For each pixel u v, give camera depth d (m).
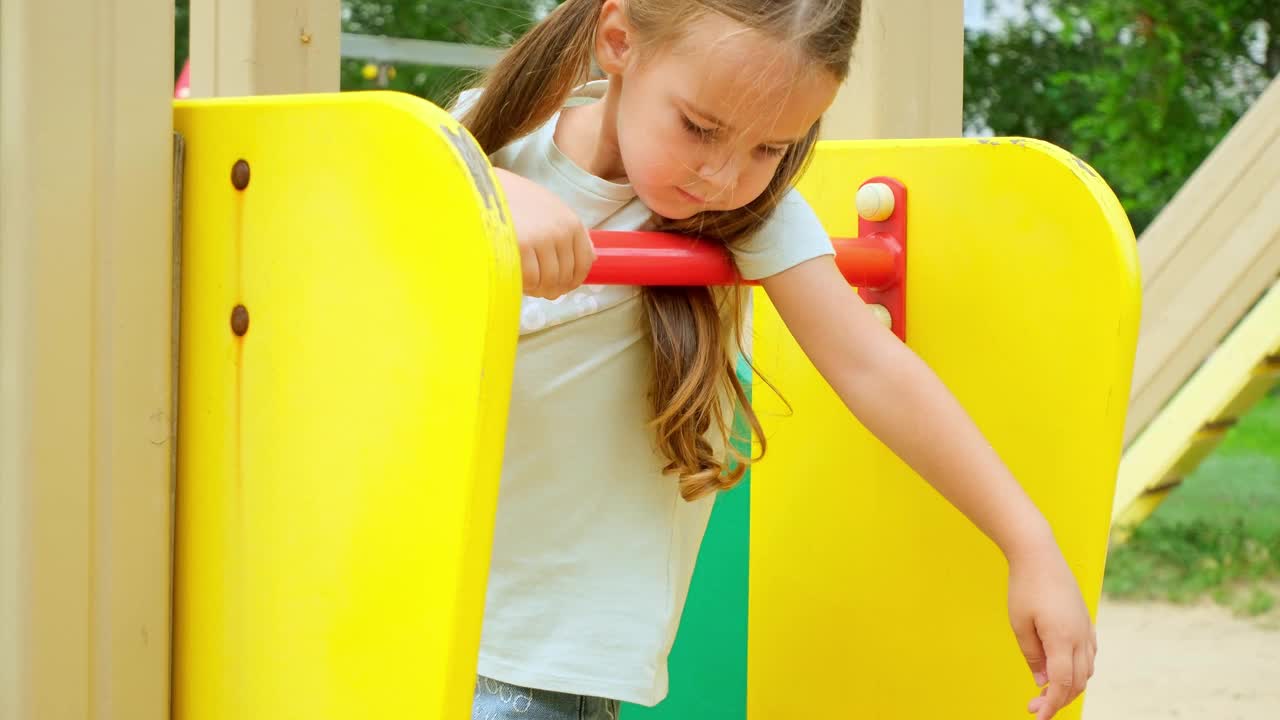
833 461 1.35
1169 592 4.01
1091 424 1.14
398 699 0.76
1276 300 3.99
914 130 1.56
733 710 1.50
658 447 1.13
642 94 0.98
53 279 0.82
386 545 0.77
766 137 0.95
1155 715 2.88
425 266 0.74
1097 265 1.13
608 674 1.10
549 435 1.11
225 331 0.86
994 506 1.04
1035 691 1.20
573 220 0.85
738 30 0.92
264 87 1.56
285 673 0.83
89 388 0.84
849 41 0.96
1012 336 1.19
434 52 6.59
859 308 1.10
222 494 0.87
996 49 8.78
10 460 0.82
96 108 0.83
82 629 0.84
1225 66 8.06
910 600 1.29
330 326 0.80
